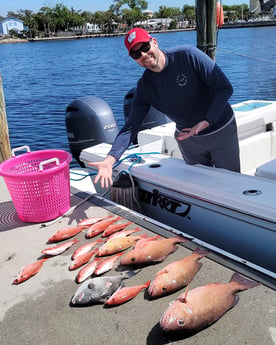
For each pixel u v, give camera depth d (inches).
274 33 1621.6
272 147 155.6
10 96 576.7
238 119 143.5
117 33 3405.5
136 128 105.7
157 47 93.7
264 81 548.1
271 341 55.7
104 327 61.4
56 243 88.7
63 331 61.3
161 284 66.3
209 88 97.0
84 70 879.7
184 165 111.1
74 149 204.1
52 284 73.4
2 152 166.4
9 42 3147.1
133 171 113.8
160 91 99.8
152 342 57.6
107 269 75.4
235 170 113.8
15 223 100.1
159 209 109.7
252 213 82.1
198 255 75.3
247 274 70.0
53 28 3540.8
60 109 470.3
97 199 109.8
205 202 93.3
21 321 64.2
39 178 92.9
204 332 58.2
